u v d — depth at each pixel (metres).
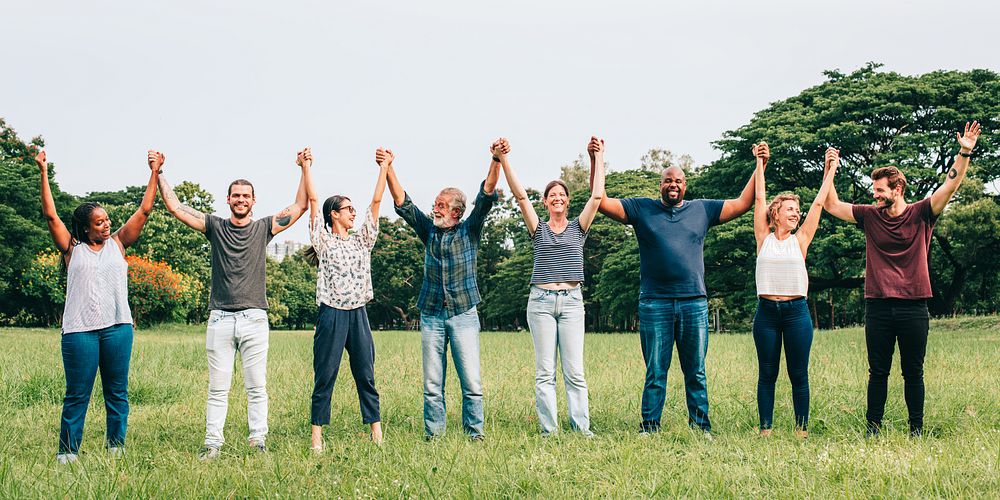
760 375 5.46
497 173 5.46
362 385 5.24
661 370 5.52
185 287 34.06
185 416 6.38
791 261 5.38
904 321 5.20
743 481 3.80
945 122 27.20
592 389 7.57
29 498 3.49
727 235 27.81
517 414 6.27
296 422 5.96
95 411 6.51
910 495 3.45
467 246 5.49
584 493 3.64
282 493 3.59
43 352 11.47
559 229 5.71
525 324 59.22
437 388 5.44
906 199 25.16
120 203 67.19
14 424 5.81
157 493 3.57
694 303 5.48
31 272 32.28
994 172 26.39
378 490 3.62
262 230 5.26
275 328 68.00
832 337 15.12
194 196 42.97
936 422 5.34
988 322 19.77
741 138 30.19
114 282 5.00
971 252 26.84
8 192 33.41
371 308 68.25
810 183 29.41
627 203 5.69
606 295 38.16
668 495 3.61
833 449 4.38
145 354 11.01
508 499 3.57
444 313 5.43
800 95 31.28
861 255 27.52
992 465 3.86
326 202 5.41
